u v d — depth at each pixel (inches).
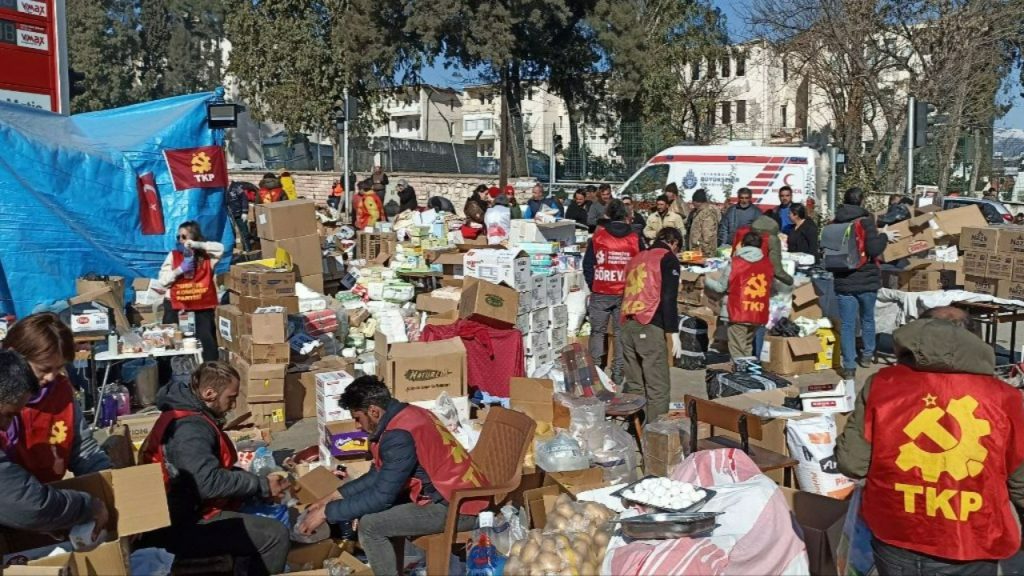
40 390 160.2
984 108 1088.8
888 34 1139.9
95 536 150.4
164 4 2225.6
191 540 177.0
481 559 182.9
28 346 157.6
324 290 472.7
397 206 673.0
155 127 478.3
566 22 1187.3
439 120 2428.6
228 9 1337.4
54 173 430.9
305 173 1181.1
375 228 555.8
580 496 201.8
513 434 206.4
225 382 185.5
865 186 914.1
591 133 1380.4
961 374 138.1
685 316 436.8
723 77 1652.3
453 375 276.8
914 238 474.3
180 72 2212.1
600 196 612.1
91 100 2033.7
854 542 161.8
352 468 241.6
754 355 393.1
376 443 187.3
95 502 151.2
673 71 1455.5
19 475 141.2
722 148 735.1
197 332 361.1
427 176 1111.6
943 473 135.6
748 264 363.6
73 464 168.7
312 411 338.3
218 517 180.2
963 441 135.0
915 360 140.3
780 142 789.2
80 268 419.8
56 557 141.9
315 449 270.1
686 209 689.0
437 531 182.2
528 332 371.6
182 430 179.5
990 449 134.6
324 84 1259.8
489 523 182.5
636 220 585.9
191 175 478.0
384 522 180.5
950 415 136.0
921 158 1123.3
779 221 550.9
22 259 401.1
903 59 1006.4
